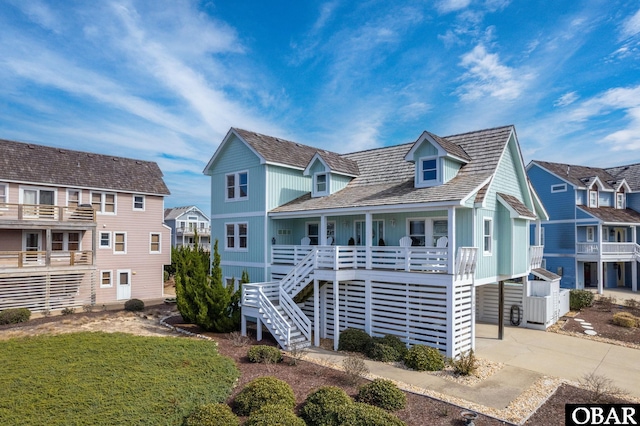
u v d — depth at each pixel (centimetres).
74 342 1390
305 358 1362
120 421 796
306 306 1862
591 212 3016
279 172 2092
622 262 3347
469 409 962
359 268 1625
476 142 1820
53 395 912
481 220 1565
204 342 1423
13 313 1986
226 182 2248
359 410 848
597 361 1411
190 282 1781
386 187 1831
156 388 968
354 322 1639
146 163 3328
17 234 2545
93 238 2609
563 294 2145
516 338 1727
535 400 1038
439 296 1411
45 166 2691
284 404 902
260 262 2033
